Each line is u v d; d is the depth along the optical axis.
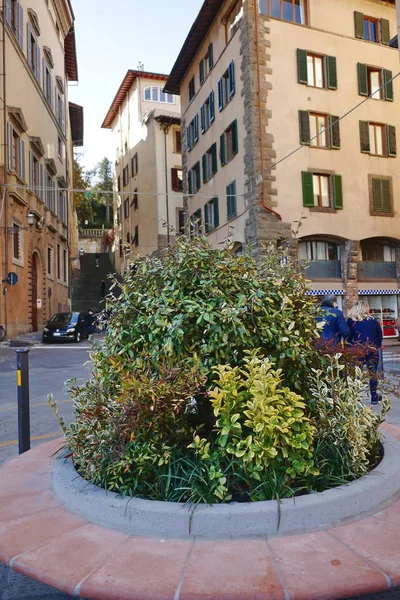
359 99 23.08
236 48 22.33
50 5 32.44
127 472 3.60
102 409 3.77
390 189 23.39
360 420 3.84
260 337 4.01
